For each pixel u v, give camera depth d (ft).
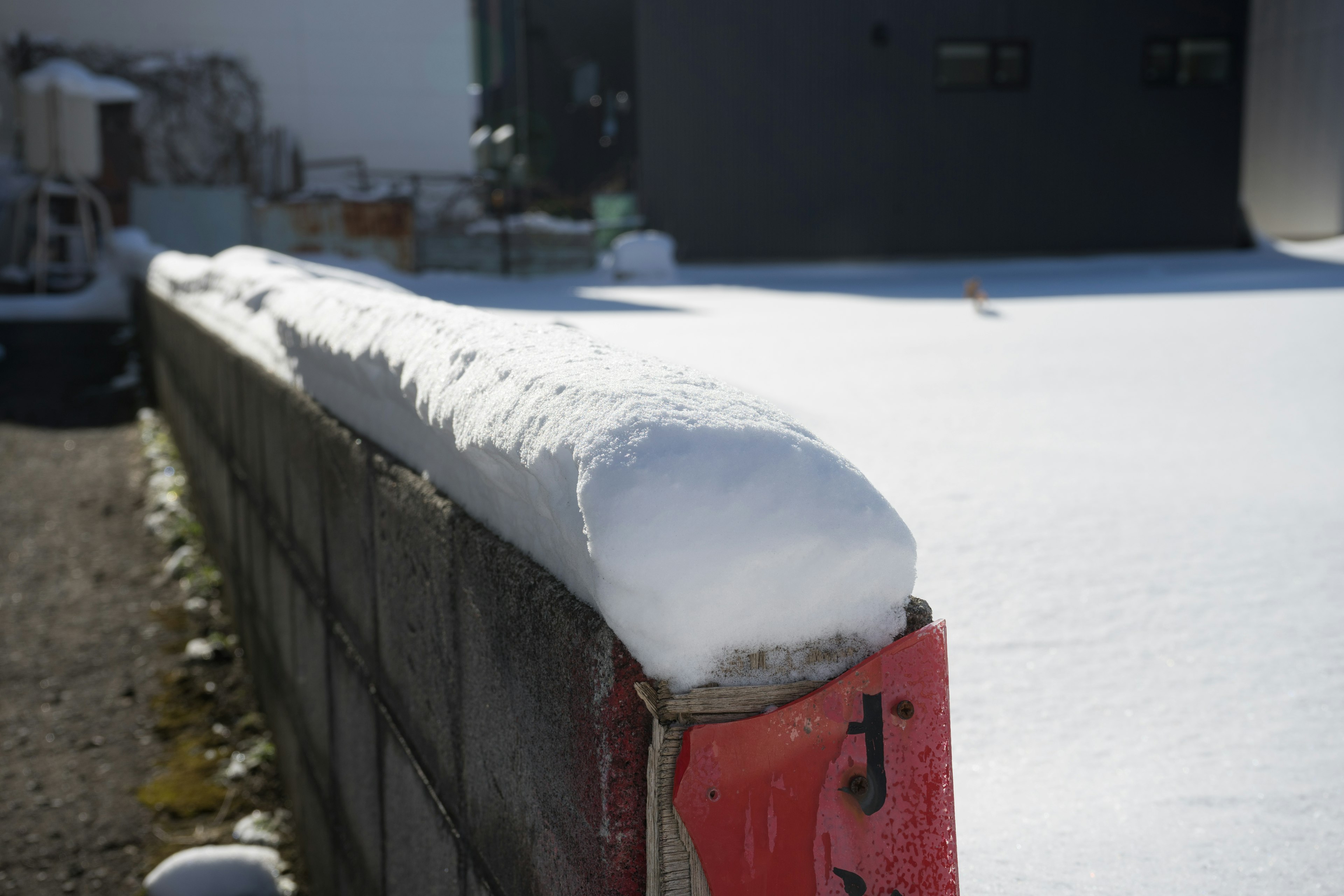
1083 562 8.99
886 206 74.23
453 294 49.67
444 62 68.59
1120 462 12.88
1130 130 75.61
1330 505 10.61
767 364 22.50
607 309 39.24
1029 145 74.95
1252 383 18.69
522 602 3.15
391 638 4.91
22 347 30.68
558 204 78.74
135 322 31.71
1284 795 5.23
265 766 9.39
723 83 72.64
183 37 63.72
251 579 9.80
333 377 6.09
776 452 2.61
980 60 74.13
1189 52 75.92
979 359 22.94
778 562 2.50
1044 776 5.52
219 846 8.40
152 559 14.97
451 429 3.68
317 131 66.95
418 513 4.28
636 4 71.82
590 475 2.57
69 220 46.52
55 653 12.09
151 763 9.72
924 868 2.65
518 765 3.32
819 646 2.63
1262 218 87.61
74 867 8.23
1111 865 4.67
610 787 2.61
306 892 7.73
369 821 5.67
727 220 73.61
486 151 68.64
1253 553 9.11
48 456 20.34
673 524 2.46
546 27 99.66
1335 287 41.75
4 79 56.13
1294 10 82.69
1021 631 7.52
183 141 58.54
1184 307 34.22
